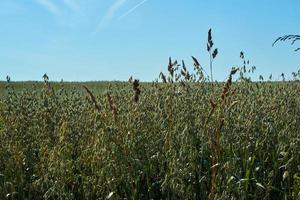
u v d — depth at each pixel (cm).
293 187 237
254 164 259
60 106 369
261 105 331
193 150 252
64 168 230
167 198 231
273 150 274
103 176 227
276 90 388
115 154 232
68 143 256
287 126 282
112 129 237
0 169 265
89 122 287
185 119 284
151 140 273
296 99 367
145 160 259
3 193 235
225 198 204
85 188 229
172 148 250
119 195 240
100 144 238
